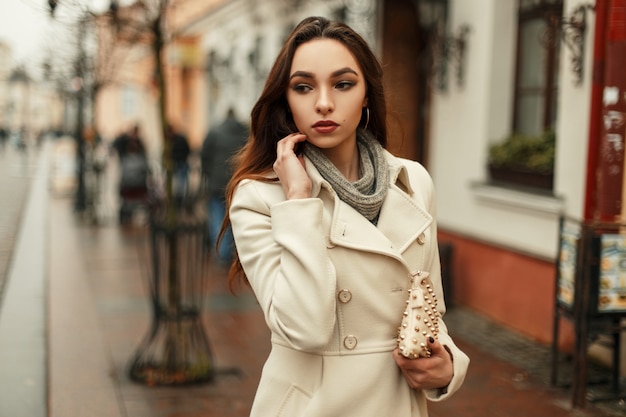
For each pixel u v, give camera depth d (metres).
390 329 1.92
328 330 1.77
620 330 4.80
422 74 8.68
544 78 6.73
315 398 1.88
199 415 4.68
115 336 6.49
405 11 8.76
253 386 5.28
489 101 7.22
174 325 5.39
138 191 14.32
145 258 10.48
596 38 5.04
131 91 40.88
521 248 6.64
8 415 4.64
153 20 5.33
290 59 1.90
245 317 7.32
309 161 1.94
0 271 9.41
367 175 1.96
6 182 24.56
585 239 4.69
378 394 1.89
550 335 6.20
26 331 6.60
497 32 7.17
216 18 21.75
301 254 1.77
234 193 2.01
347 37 1.90
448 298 7.55
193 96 25.17
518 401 4.94
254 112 2.01
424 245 1.99
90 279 8.97
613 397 4.93
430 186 2.15
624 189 5.01
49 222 14.67
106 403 4.82
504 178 6.94
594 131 5.09
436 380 1.87
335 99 1.88
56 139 59.22
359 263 1.88
